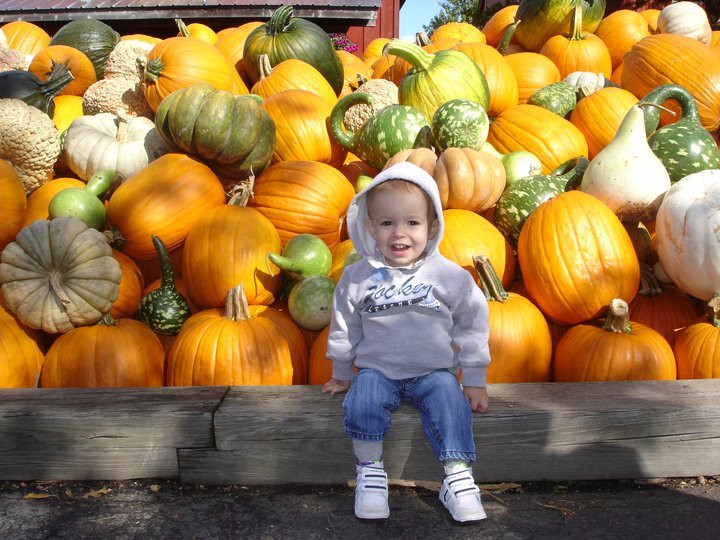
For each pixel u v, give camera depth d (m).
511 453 3.08
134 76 6.07
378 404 2.83
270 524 2.81
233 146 4.57
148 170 4.54
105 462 3.13
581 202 3.94
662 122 5.86
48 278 3.78
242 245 4.16
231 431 3.06
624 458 3.10
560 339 3.92
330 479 3.12
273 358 3.66
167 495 3.04
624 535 2.71
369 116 5.39
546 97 5.98
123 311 4.30
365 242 2.93
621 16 7.91
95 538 2.71
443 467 2.96
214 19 13.62
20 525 2.80
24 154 4.59
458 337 2.93
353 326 2.96
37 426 3.10
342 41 12.10
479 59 6.19
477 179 4.29
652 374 3.49
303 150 5.29
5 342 3.66
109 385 3.62
